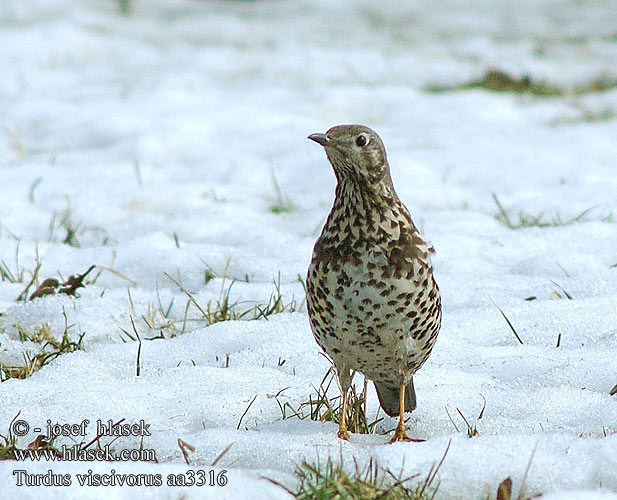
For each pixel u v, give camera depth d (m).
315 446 7.51
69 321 11.02
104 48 28.19
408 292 7.55
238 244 13.93
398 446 7.32
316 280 7.71
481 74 26.12
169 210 15.84
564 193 15.95
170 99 22.41
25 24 31.52
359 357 7.86
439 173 17.33
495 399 8.59
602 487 7.02
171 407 8.48
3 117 21.30
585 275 11.78
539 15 37.00
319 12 37.03
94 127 20.22
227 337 10.39
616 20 35.75
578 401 8.45
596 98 23.89
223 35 32.16
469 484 7.02
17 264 12.89
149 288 12.52
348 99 22.78
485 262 12.76
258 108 21.97
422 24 35.19
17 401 8.66
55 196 16.19
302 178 17.39
